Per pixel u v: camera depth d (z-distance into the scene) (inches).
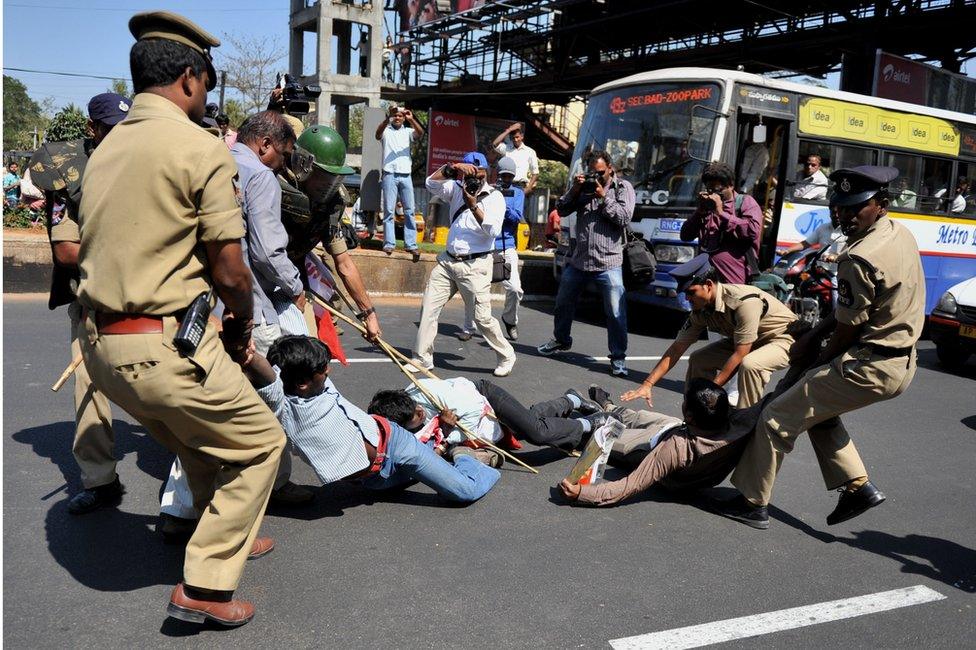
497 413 182.9
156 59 100.9
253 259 142.9
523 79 972.6
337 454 141.7
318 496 164.9
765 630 122.8
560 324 311.0
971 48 804.6
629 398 197.6
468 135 1028.5
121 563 130.7
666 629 121.0
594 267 290.8
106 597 120.2
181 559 133.3
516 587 131.0
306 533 146.6
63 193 132.0
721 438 165.0
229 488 109.1
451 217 269.9
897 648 120.3
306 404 138.3
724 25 890.1
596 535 153.9
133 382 98.7
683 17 865.5
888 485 196.1
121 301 97.3
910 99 720.3
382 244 472.7
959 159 469.4
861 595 136.6
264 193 141.7
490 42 1037.8
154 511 151.1
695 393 163.5
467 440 180.9
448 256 267.6
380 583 129.3
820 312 373.4
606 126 422.3
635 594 131.3
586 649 114.0
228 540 109.1
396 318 381.4
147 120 99.7
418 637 114.3
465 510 161.8
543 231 839.7
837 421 158.2
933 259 456.8
